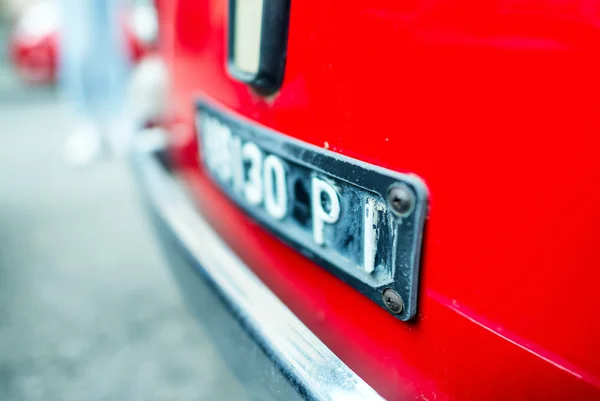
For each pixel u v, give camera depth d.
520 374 0.27
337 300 0.35
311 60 0.32
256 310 0.38
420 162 0.28
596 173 0.24
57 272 0.80
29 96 2.08
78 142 1.35
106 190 1.16
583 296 0.25
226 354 0.43
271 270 0.41
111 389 0.57
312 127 0.33
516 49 0.25
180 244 0.47
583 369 0.26
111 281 0.78
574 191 0.25
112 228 0.97
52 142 1.51
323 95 0.32
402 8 0.28
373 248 0.31
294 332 0.36
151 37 0.65
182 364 0.61
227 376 0.59
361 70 0.30
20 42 2.12
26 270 0.81
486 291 0.28
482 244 0.27
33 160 1.35
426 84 0.27
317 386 0.33
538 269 0.26
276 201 0.37
